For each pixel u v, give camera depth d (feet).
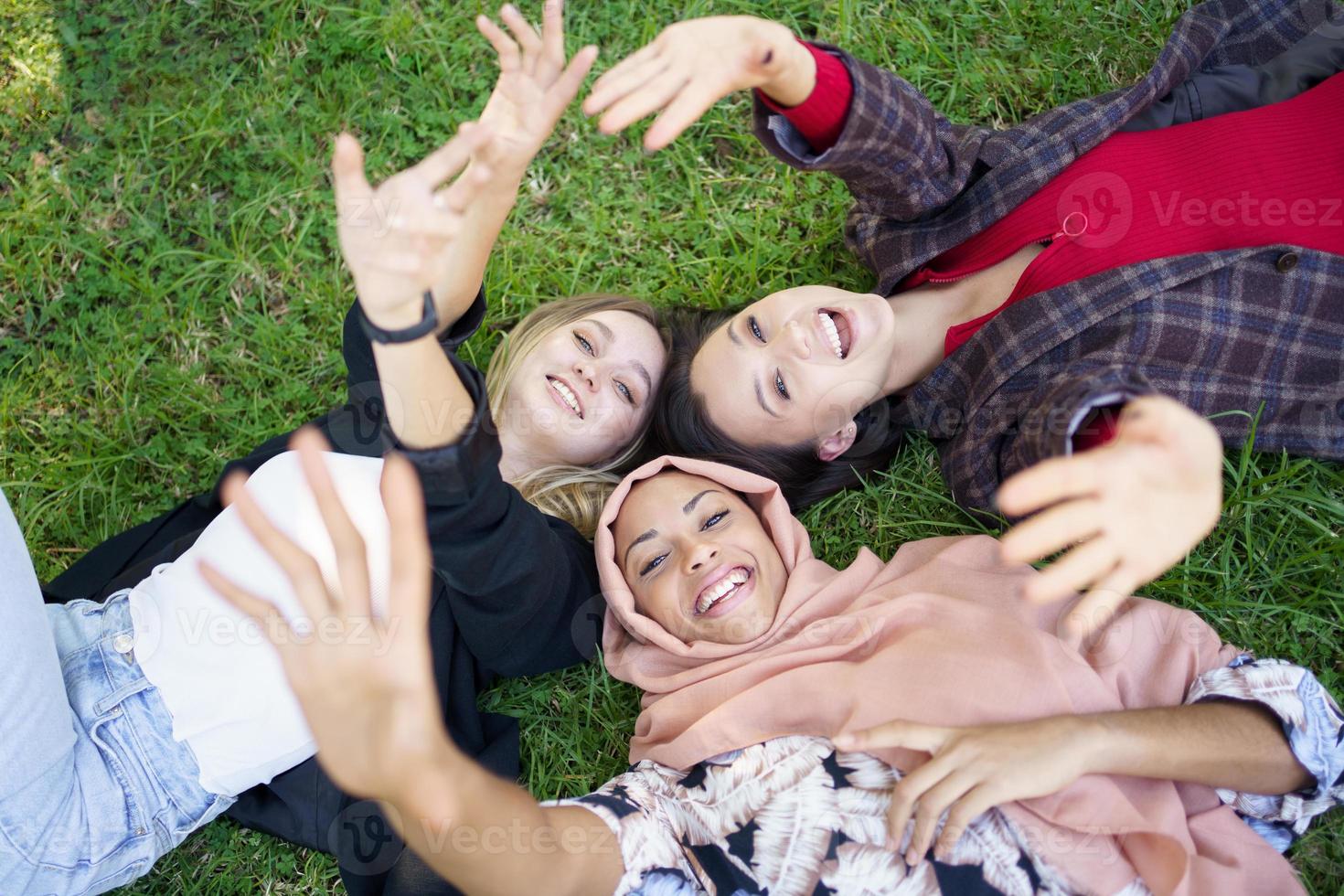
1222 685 5.62
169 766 6.00
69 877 5.78
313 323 8.59
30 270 8.48
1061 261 6.68
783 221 8.59
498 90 5.55
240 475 7.18
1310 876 6.17
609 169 8.74
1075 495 5.31
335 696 4.25
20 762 5.49
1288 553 7.07
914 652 5.81
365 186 4.32
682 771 6.01
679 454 7.45
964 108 8.61
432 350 4.99
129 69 8.89
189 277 8.53
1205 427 5.35
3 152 8.75
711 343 7.17
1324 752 5.38
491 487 5.39
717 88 5.55
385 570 6.12
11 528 5.71
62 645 6.19
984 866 5.33
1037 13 8.63
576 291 8.50
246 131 8.86
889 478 7.65
